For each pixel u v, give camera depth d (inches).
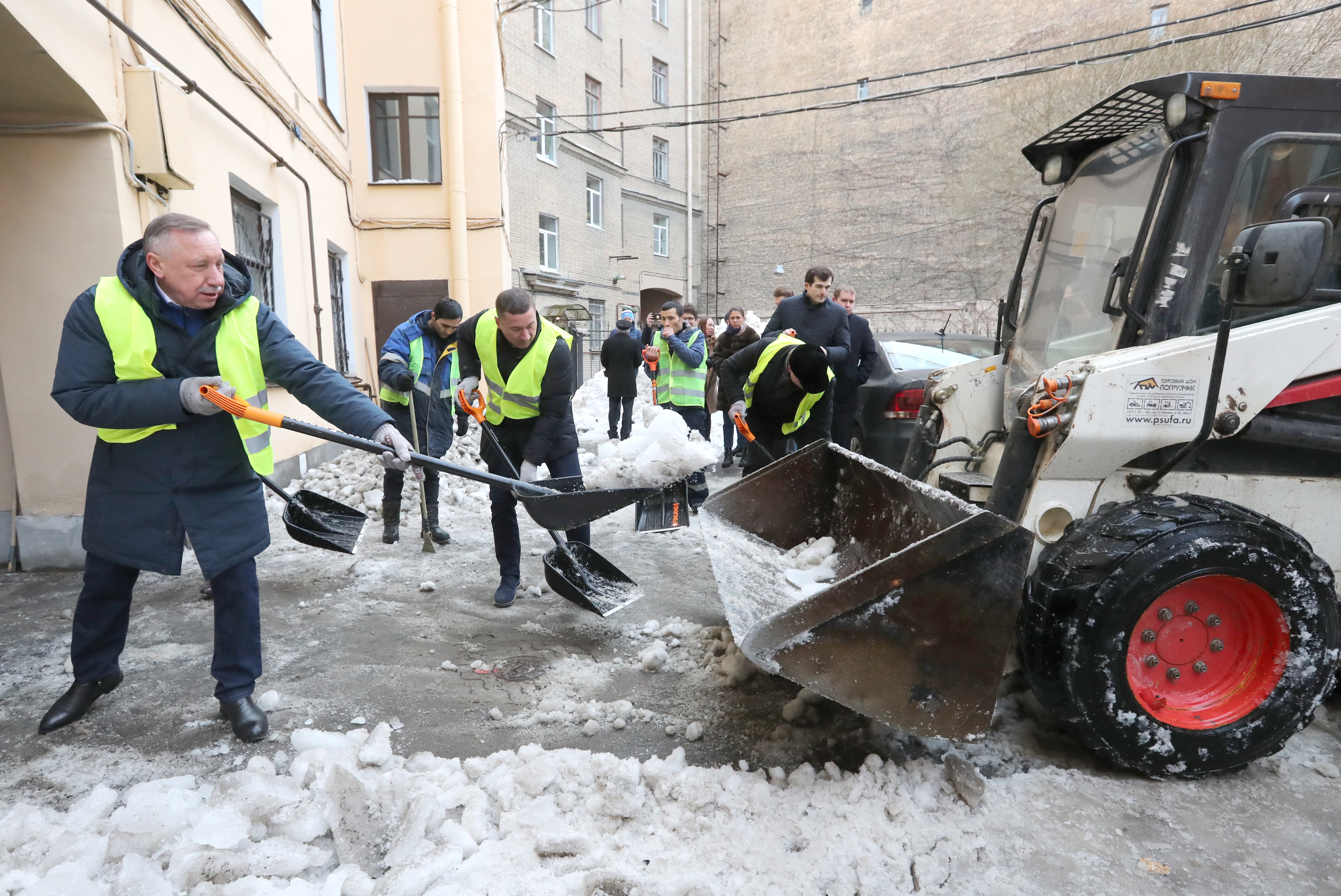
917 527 107.0
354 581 170.7
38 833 76.1
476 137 449.4
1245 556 87.3
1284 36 616.1
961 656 83.4
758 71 1002.1
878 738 103.0
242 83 240.7
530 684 120.3
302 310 309.7
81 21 147.8
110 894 68.3
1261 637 93.0
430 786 85.1
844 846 77.6
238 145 238.1
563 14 779.4
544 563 137.3
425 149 450.9
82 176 159.9
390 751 94.2
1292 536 90.0
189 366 94.3
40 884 67.7
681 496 145.3
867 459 123.3
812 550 127.3
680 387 293.0
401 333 199.2
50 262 161.6
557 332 147.2
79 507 170.4
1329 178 97.5
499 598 155.3
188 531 96.1
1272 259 83.4
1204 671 93.8
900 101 893.2
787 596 106.3
